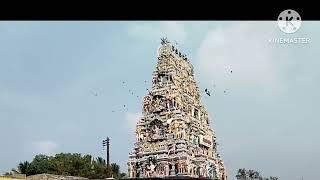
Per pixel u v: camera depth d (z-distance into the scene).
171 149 93.62
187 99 102.88
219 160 111.75
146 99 101.62
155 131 97.69
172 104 97.56
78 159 139.12
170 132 95.25
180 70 105.06
